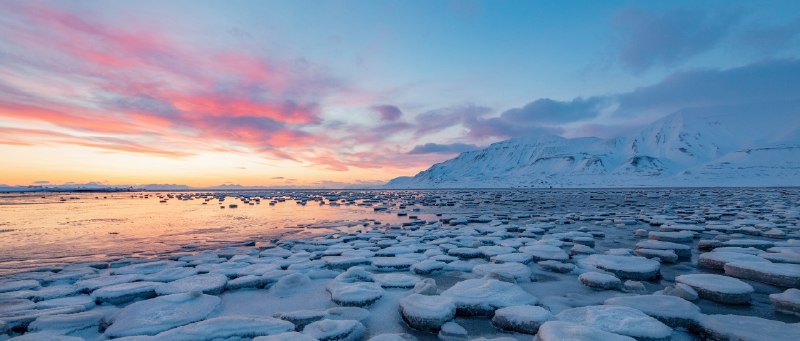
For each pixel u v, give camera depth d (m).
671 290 5.93
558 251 9.14
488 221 17.81
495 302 5.38
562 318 4.91
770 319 5.14
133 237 13.79
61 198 56.47
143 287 6.39
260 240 13.05
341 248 10.48
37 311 5.34
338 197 50.19
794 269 6.73
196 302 5.63
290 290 6.51
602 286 6.53
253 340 4.15
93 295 6.12
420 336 4.74
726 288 5.81
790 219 15.85
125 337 4.30
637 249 9.49
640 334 4.28
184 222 18.97
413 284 6.69
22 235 14.34
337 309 5.31
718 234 12.34
